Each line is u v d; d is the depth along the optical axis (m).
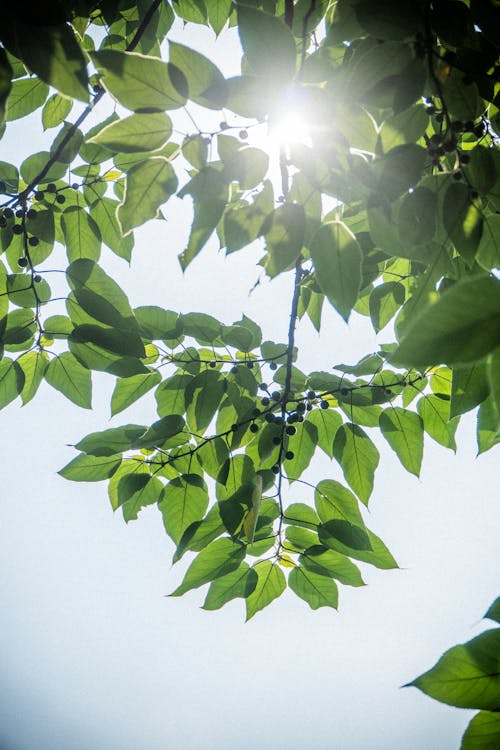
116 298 2.34
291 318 2.34
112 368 2.39
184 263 1.58
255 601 2.44
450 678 1.14
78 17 2.39
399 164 1.57
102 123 2.55
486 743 1.12
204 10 2.87
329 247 1.50
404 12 1.51
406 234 1.60
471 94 1.66
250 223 1.60
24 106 2.55
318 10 2.01
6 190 2.52
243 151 1.56
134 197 1.61
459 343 0.77
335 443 2.60
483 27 1.56
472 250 1.55
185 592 2.23
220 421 2.63
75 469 2.59
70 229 2.56
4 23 1.31
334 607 2.45
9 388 2.54
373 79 1.53
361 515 2.42
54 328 2.46
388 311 2.79
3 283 2.38
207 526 2.30
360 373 2.65
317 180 1.58
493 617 1.22
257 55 1.38
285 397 2.46
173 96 1.40
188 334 2.64
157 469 2.60
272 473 2.43
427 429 2.76
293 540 2.41
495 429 2.12
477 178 1.62
